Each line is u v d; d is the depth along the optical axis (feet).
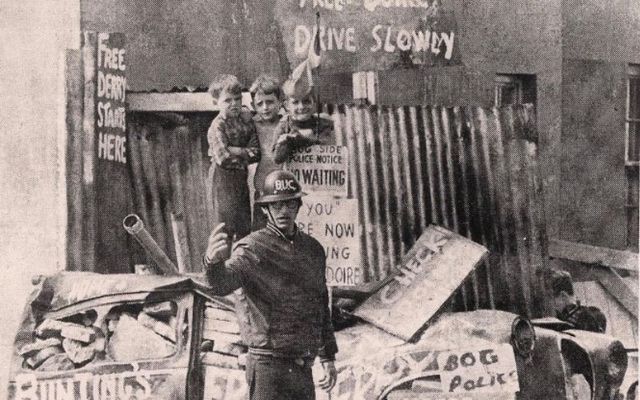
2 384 22.82
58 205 23.12
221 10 24.30
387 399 22.36
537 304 25.70
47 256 23.13
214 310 22.22
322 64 24.85
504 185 25.62
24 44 23.34
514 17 26.37
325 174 24.39
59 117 23.13
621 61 27.35
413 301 23.76
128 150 23.59
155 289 22.03
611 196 26.99
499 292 25.36
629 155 27.37
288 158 24.11
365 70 25.12
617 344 24.53
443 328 23.08
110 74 23.43
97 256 23.20
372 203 24.62
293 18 24.72
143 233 23.08
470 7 25.98
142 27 23.76
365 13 25.14
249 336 20.77
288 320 20.76
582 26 26.96
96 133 23.24
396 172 24.86
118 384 21.71
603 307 26.30
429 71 25.58
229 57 24.32
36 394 21.91
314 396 21.03
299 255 21.01
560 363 23.82
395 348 22.68
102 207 23.27
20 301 23.13
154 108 23.71
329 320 21.26
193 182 23.89
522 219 25.71
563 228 26.48
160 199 23.75
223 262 19.93
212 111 23.79
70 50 23.13
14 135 23.34
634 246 26.99
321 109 24.45
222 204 23.76
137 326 22.04
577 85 26.94
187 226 23.82
